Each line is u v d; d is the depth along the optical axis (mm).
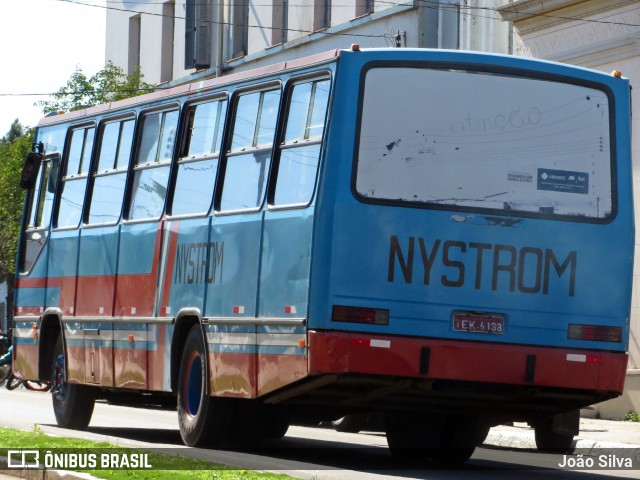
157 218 20234
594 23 32469
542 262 16391
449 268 16031
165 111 20703
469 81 16453
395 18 39844
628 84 17219
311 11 44250
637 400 30984
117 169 21922
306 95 16859
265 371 16766
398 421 19141
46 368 24078
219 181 18641
